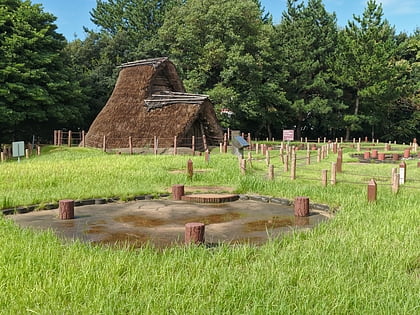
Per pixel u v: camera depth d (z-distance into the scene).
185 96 31.00
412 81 51.53
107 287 4.96
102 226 9.04
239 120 45.94
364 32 47.81
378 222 8.62
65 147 28.89
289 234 7.82
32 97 32.84
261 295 4.80
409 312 4.48
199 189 13.57
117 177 15.10
